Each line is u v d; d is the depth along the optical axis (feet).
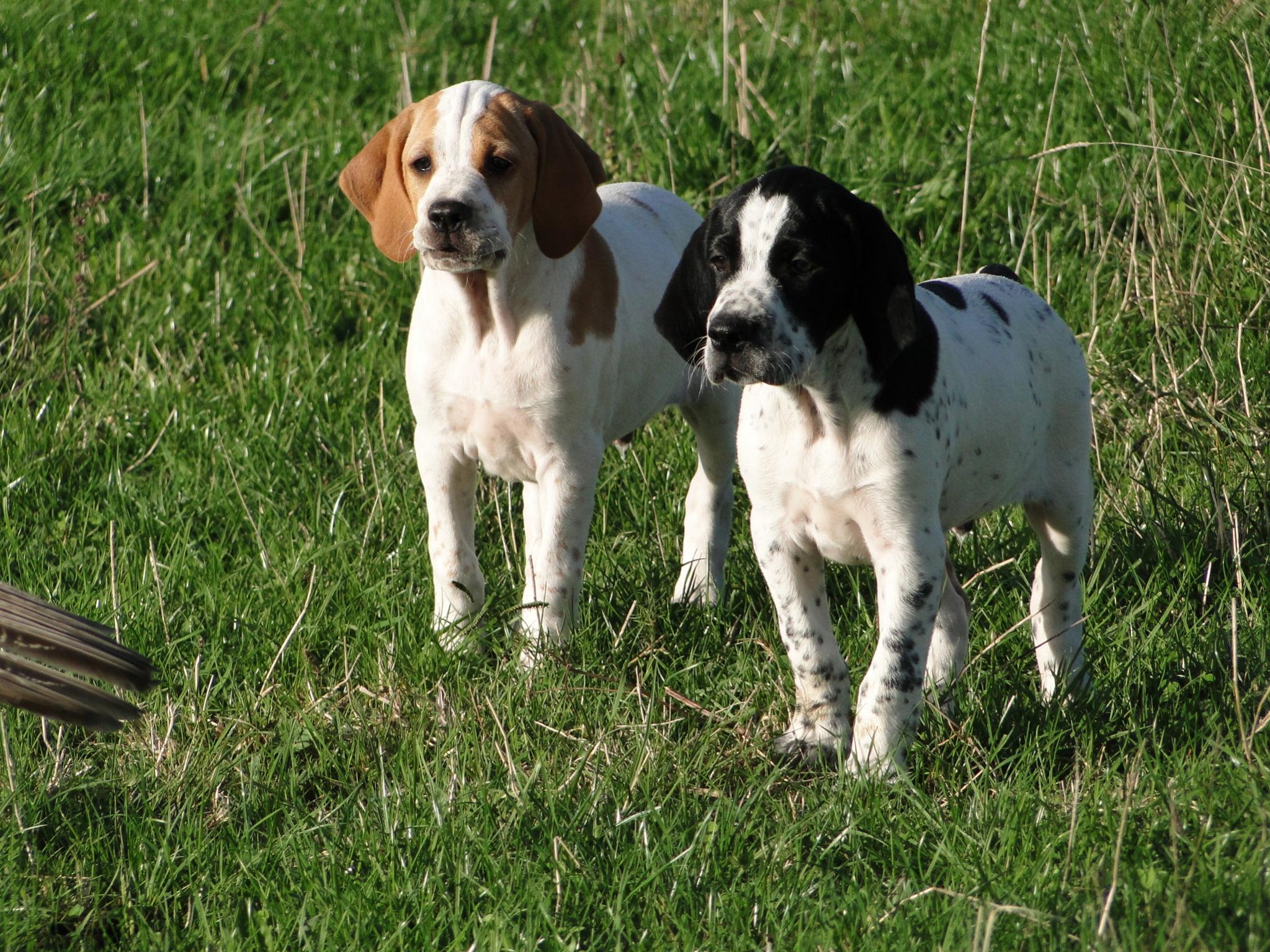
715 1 54.39
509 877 16.62
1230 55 34.91
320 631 23.38
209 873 17.56
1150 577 23.45
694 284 18.53
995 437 19.90
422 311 23.47
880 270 17.63
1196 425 27.76
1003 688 20.88
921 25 48.52
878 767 18.70
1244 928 13.83
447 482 23.91
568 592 23.43
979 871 15.97
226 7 56.54
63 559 25.77
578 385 22.85
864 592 24.62
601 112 41.39
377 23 55.88
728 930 15.46
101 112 44.93
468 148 21.61
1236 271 31.04
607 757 19.29
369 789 19.63
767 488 19.56
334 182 40.55
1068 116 37.40
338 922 15.99
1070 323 31.68
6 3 51.16
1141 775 17.79
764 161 37.50
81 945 16.43
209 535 27.20
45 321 33.83
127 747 20.61
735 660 22.72
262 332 34.81
